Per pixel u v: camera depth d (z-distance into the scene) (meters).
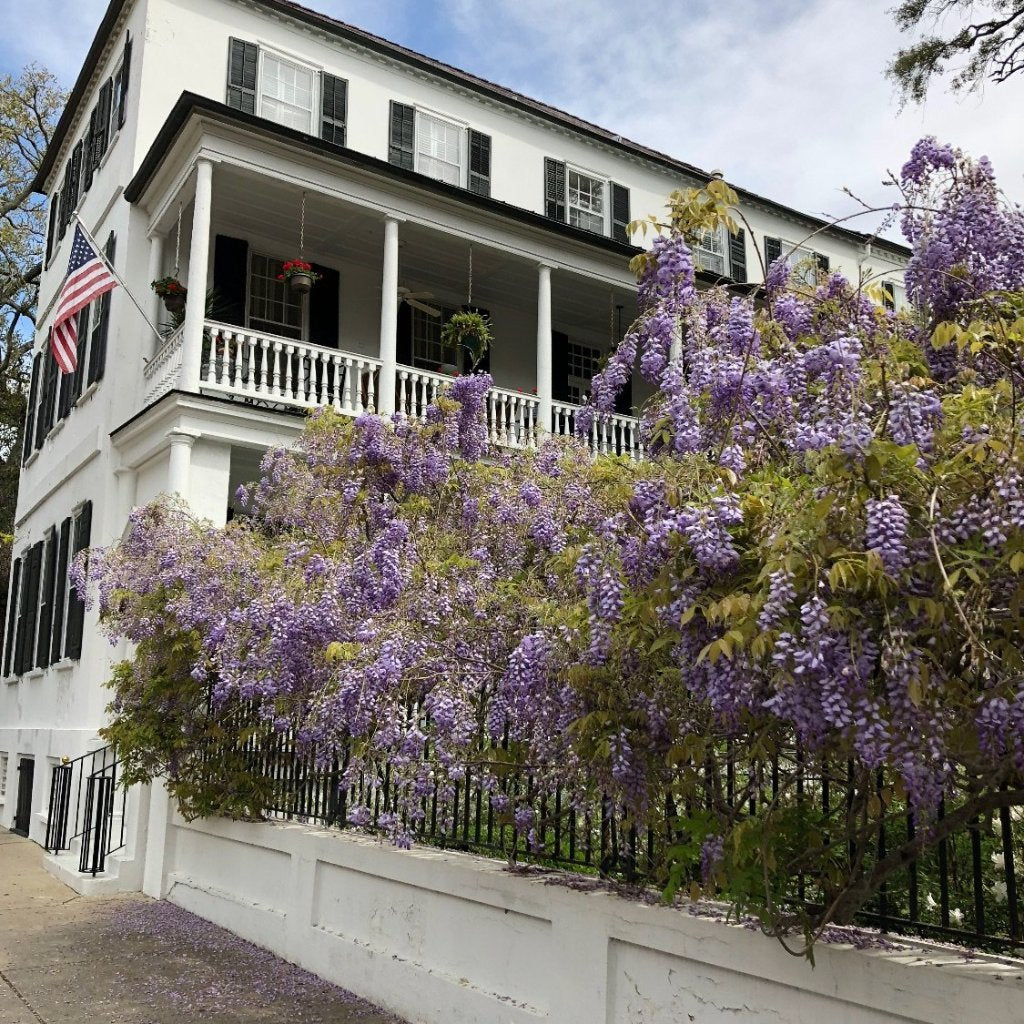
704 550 2.78
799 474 3.18
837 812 3.53
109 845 9.54
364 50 14.27
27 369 25.83
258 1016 5.19
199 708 7.77
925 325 3.49
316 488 7.50
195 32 13.15
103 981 5.89
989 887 3.72
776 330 3.73
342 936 5.82
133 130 12.85
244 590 6.80
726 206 3.76
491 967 4.65
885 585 2.45
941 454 2.65
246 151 11.32
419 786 4.68
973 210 3.40
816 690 2.57
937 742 2.52
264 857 6.98
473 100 15.35
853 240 18.58
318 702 5.21
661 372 3.79
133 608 8.01
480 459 7.23
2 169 23.70
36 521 16.58
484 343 13.06
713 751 3.49
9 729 15.96
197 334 10.66
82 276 11.31
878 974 3.00
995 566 2.45
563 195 16.14
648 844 4.16
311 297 14.00
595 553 3.37
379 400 11.98
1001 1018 2.70
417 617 4.91
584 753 3.80
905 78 9.75
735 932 3.44
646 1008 3.79
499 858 5.14
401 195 12.48
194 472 10.58
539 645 3.90
